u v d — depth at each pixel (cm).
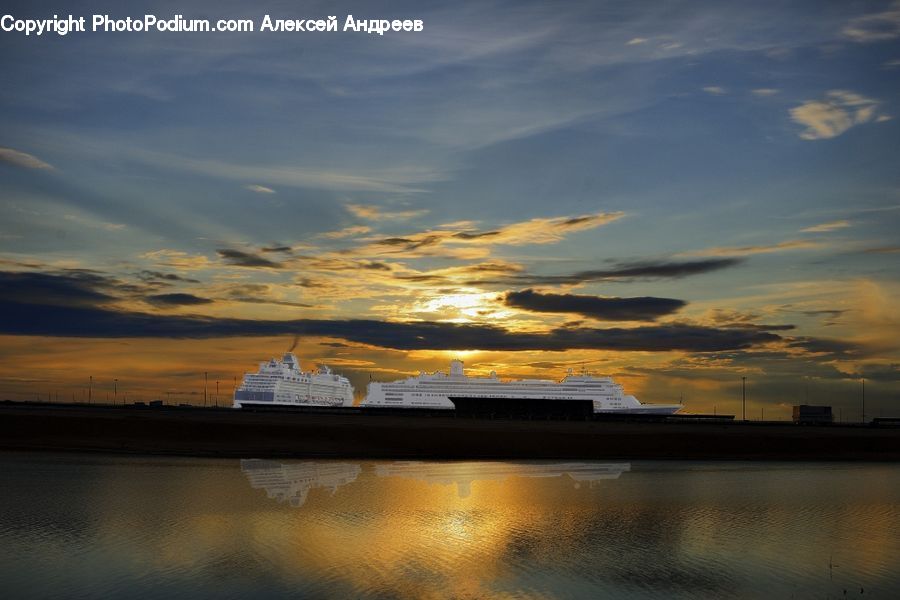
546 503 5481
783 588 3494
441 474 6919
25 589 3256
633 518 4984
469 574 3591
